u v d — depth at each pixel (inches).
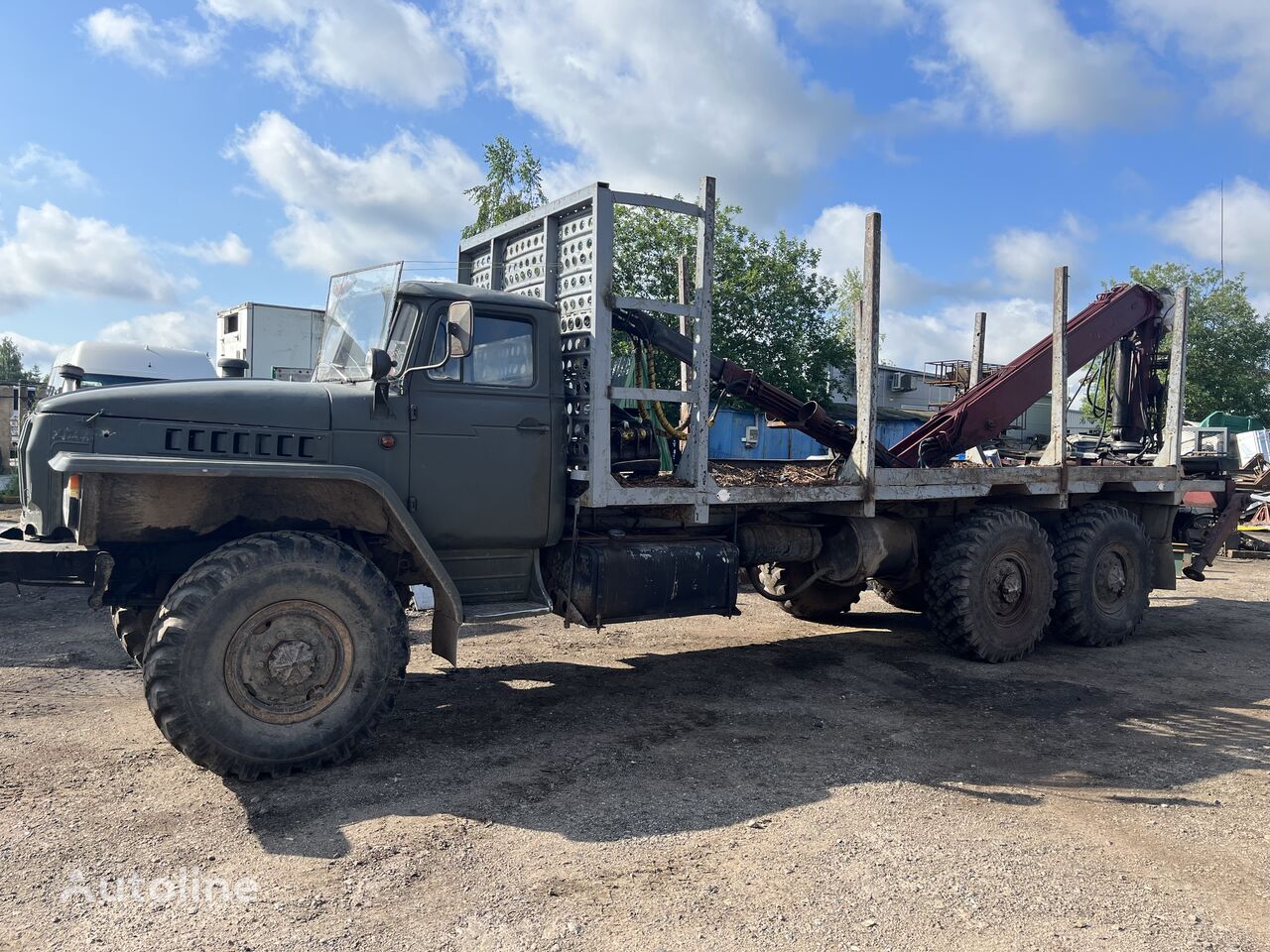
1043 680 240.1
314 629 158.7
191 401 168.2
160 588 180.7
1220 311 1339.8
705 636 294.4
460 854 128.1
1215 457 333.1
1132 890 121.0
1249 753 180.9
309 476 161.6
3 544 168.2
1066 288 281.6
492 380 194.1
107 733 177.0
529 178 768.9
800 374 854.5
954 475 259.9
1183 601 381.4
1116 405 335.0
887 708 210.2
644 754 173.6
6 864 122.1
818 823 141.6
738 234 861.2
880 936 107.5
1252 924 112.3
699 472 215.2
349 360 194.2
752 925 109.5
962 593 251.9
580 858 127.6
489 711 201.0
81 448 162.4
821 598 314.5
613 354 241.4
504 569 203.0
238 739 150.9
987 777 164.7
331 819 139.4
